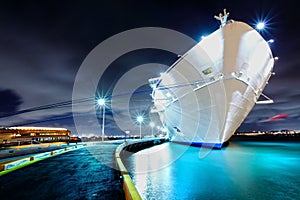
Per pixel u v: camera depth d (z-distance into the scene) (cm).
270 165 1346
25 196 462
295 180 923
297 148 3034
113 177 665
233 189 789
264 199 683
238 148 2912
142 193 751
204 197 702
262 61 1224
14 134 3353
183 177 998
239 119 1549
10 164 815
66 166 894
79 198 447
